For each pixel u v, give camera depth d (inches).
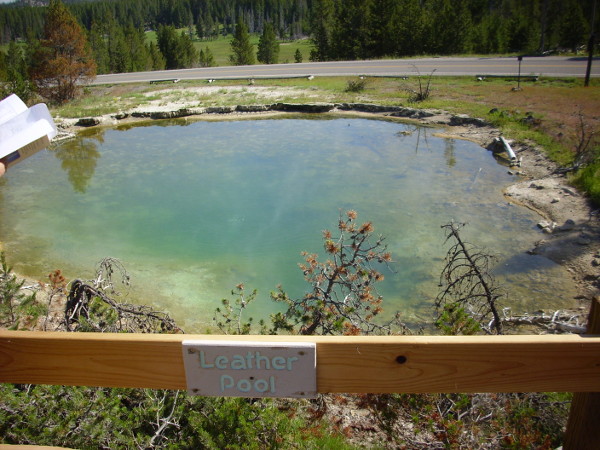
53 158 785.6
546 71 1103.0
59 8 1181.7
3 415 127.6
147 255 440.8
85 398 136.0
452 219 480.7
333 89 1130.7
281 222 499.5
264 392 67.3
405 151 722.8
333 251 237.3
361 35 1953.7
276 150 764.6
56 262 432.5
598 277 359.6
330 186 595.5
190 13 7076.8
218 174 665.0
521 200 514.0
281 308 346.0
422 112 895.7
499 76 1094.4
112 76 1585.9
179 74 1521.9
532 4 2319.1
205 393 68.3
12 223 527.8
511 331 297.7
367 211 512.1
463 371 65.9
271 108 1027.9
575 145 626.2
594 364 65.0
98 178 674.8
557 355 64.6
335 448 149.7
